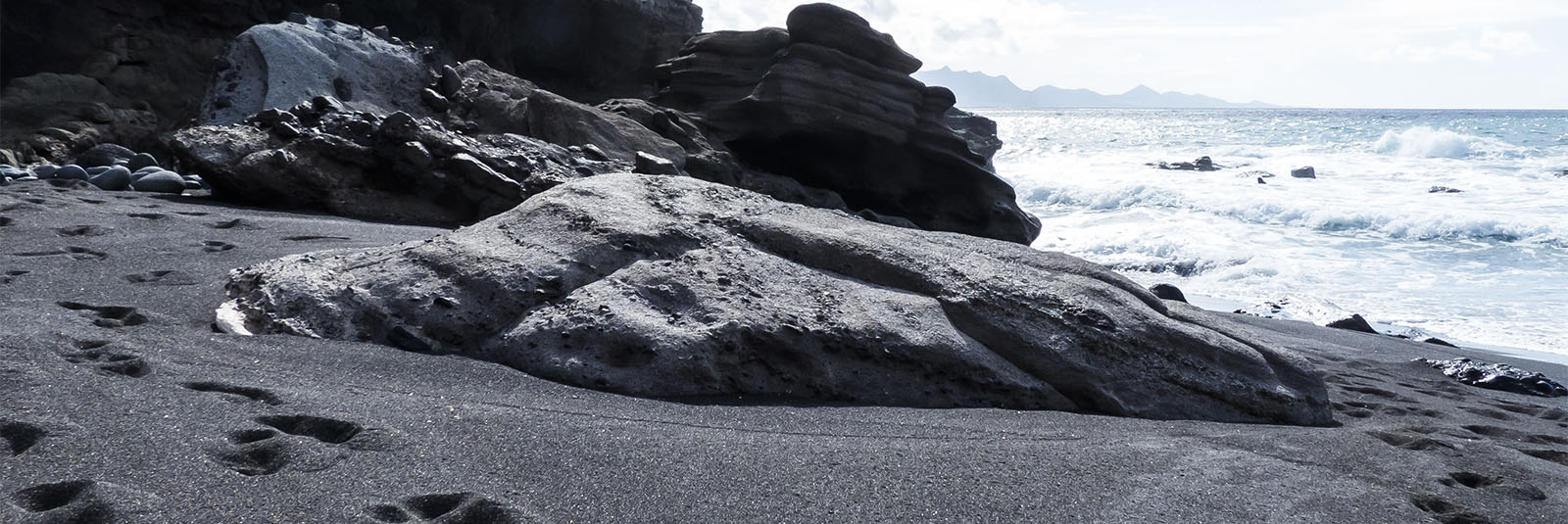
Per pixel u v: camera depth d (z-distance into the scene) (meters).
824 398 3.73
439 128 9.36
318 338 3.77
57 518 2.05
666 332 3.72
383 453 2.58
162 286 4.50
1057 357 4.01
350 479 2.40
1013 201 15.16
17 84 15.84
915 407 3.72
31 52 17.70
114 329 3.66
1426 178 27.75
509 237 4.42
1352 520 2.63
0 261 4.84
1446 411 4.48
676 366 3.59
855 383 3.77
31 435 2.46
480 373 3.52
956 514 2.51
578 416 3.12
